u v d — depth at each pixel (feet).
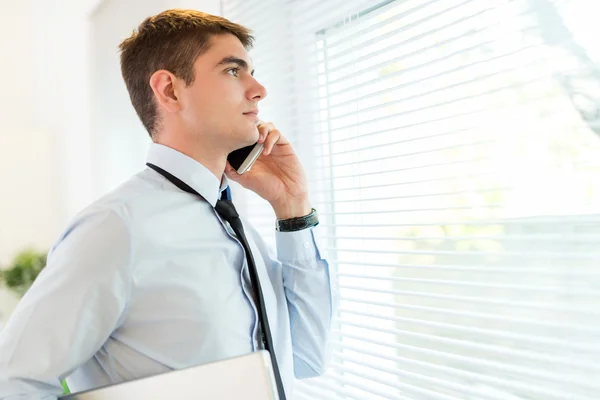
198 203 3.28
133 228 2.85
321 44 4.99
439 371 3.68
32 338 2.51
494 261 3.54
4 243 8.54
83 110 8.41
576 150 3.03
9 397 2.38
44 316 2.55
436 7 3.93
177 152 3.30
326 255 4.92
